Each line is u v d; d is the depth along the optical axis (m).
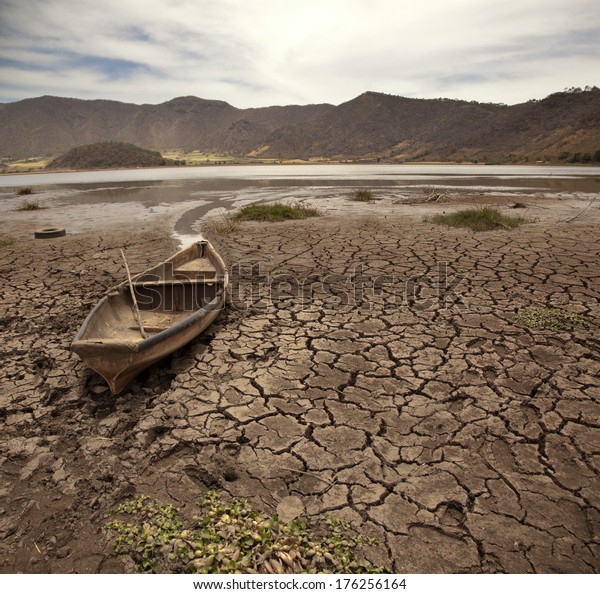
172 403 4.50
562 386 4.64
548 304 6.98
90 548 2.94
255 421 4.19
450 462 3.61
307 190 28.50
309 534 2.97
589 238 11.68
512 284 8.02
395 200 22.09
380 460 3.65
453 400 4.46
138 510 3.22
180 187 32.47
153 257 11.00
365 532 3.00
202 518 3.12
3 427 4.21
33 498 3.38
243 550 2.88
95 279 9.05
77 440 4.02
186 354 5.52
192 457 3.74
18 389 4.83
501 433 3.94
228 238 12.96
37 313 7.11
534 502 3.20
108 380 4.48
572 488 3.31
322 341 5.85
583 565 2.74
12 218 17.89
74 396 4.68
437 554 2.83
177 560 2.85
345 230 13.64
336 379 4.89
